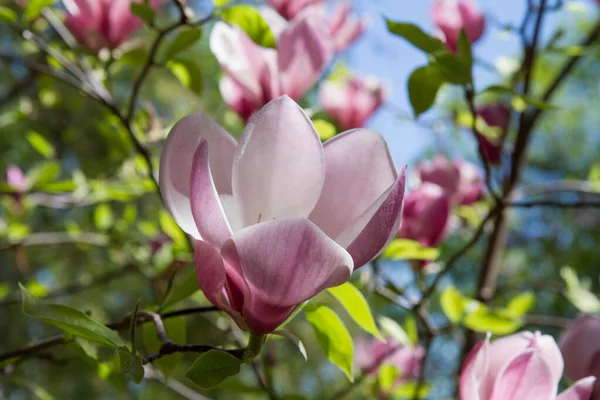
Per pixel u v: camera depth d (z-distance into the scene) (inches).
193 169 28.0
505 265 125.1
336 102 53.7
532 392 31.3
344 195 30.0
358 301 35.4
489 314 44.5
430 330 45.3
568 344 35.2
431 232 45.8
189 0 120.8
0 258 113.4
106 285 113.7
